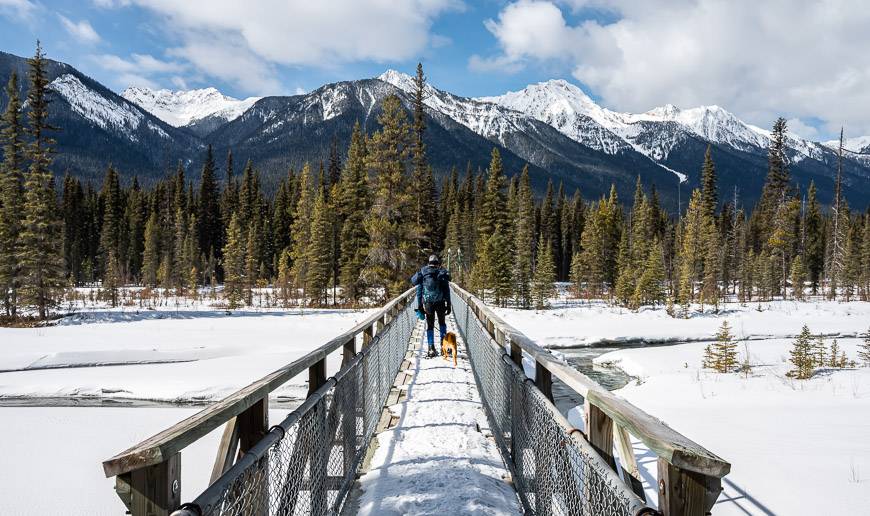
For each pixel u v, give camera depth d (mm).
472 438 5461
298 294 51156
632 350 24016
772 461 6773
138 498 1373
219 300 49281
